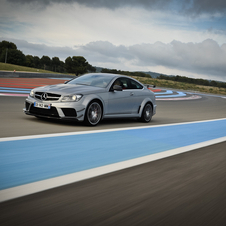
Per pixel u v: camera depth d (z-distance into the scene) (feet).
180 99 64.54
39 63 629.51
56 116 17.67
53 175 8.48
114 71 294.66
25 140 12.91
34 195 6.82
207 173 9.94
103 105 19.03
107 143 13.87
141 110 22.36
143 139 15.71
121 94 20.40
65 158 10.54
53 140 13.42
